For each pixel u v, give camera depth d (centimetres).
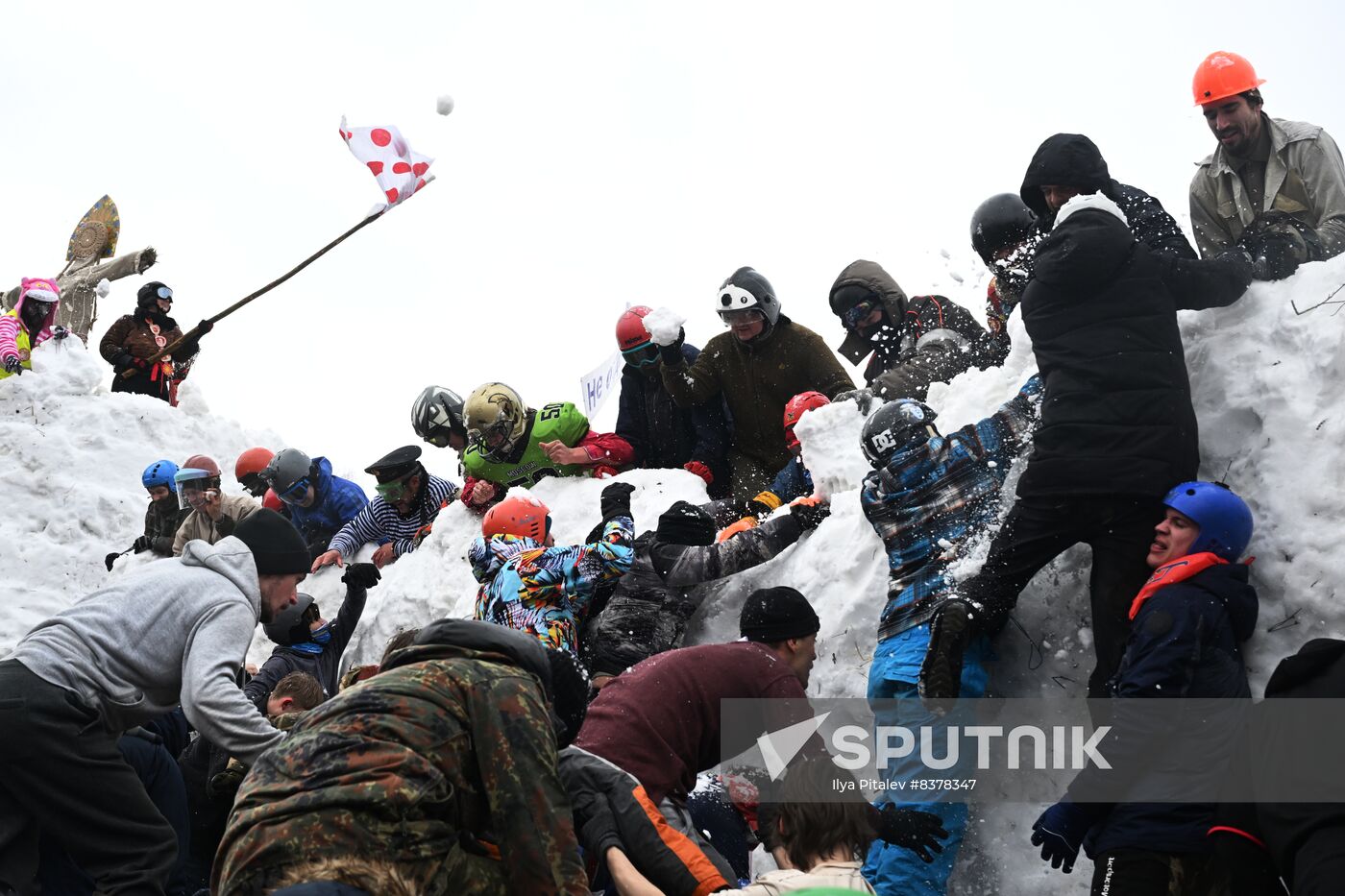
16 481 1136
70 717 448
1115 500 444
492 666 337
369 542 851
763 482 696
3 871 446
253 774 320
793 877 354
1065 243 461
